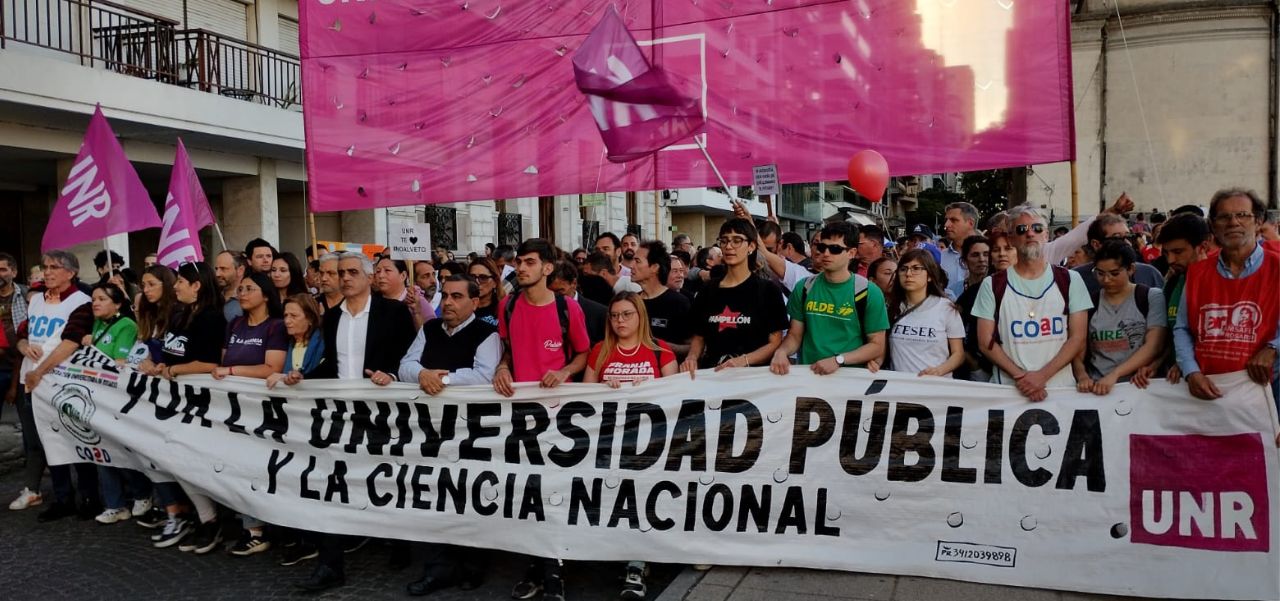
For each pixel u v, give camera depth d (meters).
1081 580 3.97
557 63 6.68
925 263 4.44
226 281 6.14
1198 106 23.50
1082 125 24.56
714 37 6.20
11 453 7.85
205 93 11.73
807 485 4.32
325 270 5.22
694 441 4.42
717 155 6.27
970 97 5.66
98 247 11.55
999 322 4.30
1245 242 3.75
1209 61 23.30
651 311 5.53
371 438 4.80
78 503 6.32
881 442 4.26
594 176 6.65
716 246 8.27
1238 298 3.80
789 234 7.39
